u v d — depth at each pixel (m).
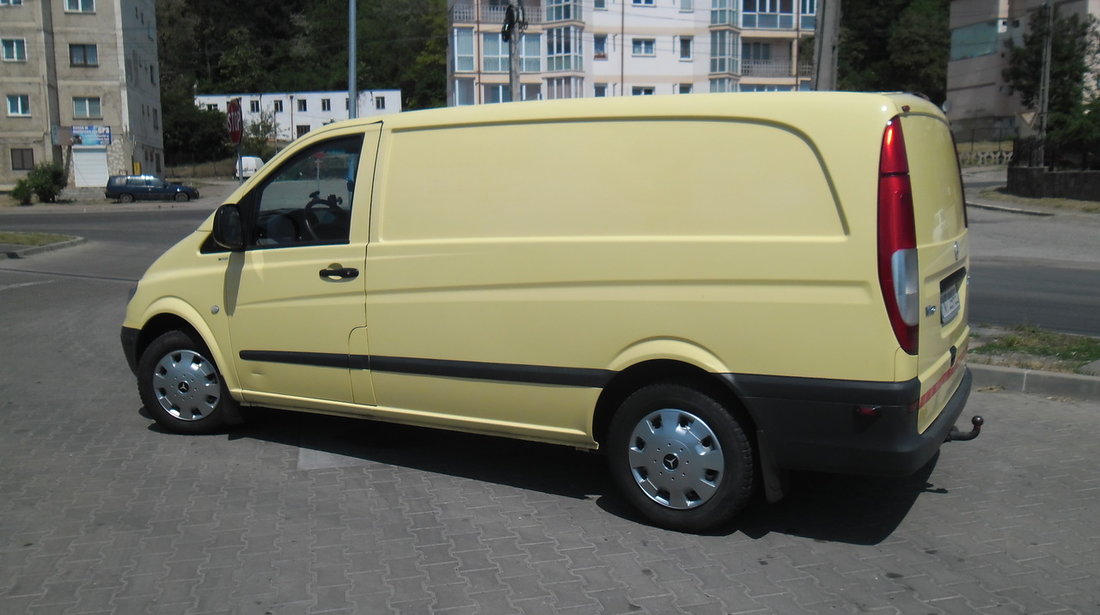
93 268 17.30
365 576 4.22
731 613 3.86
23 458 5.93
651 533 4.70
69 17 53.03
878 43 74.62
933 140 4.75
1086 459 5.75
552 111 4.80
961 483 5.38
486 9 56.66
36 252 20.02
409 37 92.25
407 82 92.75
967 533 4.68
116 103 54.25
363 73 91.25
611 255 4.64
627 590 4.07
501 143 4.95
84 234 25.73
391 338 5.34
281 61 94.56
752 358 4.37
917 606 3.91
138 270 16.98
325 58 94.25
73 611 3.91
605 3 55.72
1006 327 9.38
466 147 5.05
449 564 4.35
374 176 5.34
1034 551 4.46
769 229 4.31
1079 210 28.50
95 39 53.53
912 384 4.15
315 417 6.86
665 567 4.30
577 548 4.52
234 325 5.96
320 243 5.57
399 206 5.27
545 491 5.32
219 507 5.08
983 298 12.91
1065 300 12.68
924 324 4.31
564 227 4.78
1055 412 6.73
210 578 4.21
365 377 5.48
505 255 4.92
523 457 5.94
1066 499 5.11
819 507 5.04
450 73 58.38
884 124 4.13
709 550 4.49
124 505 5.11
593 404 4.81
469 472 5.66
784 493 4.60
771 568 4.29
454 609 3.90
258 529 4.78
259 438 6.34
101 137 54.06
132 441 6.29
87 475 5.60
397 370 5.34
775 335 4.31
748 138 4.36
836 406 4.23
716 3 56.12
